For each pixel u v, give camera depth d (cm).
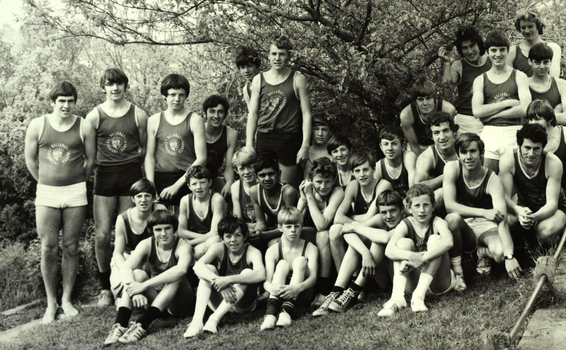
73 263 645
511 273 496
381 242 525
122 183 644
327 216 561
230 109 787
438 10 661
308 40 667
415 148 634
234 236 547
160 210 561
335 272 574
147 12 728
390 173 581
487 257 541
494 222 511
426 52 705
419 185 510
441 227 502
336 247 555
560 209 537
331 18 705
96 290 702
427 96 604
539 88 604
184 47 828
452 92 663
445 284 505
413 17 643
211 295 552
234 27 696
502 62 591
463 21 675
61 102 620
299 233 544
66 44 1073
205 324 521
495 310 455
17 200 969
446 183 532
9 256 793
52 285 639
